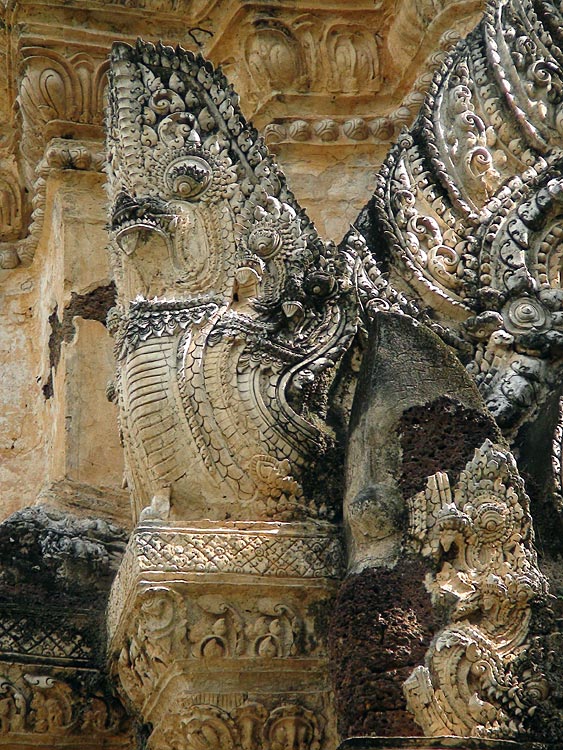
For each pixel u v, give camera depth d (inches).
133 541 615.5
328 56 856.3
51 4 854.5
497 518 570.6
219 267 653.9
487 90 727.1
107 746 700.0
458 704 542.0
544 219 694.5
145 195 663.1
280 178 673.0
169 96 675.4
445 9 824.3
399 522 582.2
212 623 608.7
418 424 593.6
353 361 651.5
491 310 675.4
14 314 898.1
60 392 816.3
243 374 631.2
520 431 640.4
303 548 613.6
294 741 609.3
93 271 839.1
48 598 708.7
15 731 690.2
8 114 895.7
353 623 565.3
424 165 715.4
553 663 554.3
